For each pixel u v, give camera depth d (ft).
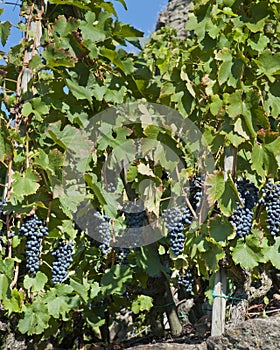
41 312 10.25
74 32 10.29
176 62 10.77
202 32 10.17
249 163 10.26
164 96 10.55
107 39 10.76
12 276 9.97
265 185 10.27
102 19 10.61
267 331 9.63
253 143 9.93
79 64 10.53
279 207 10.22
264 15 10.03
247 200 10.16
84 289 10.68
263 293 10.50
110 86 10.85
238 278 10.18
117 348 12.24
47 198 10.07
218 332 10.00
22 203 9.96
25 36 10.26
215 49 10.15
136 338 12.79
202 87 10.44
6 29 10.26
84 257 11.32
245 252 10.00
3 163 10.03
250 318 10.38
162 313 12.17
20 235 10.02
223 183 9.93
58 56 10.14
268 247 10.32
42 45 10.21
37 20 10.33
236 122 9.89
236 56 10.01
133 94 11.11
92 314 11.57
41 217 10.12
